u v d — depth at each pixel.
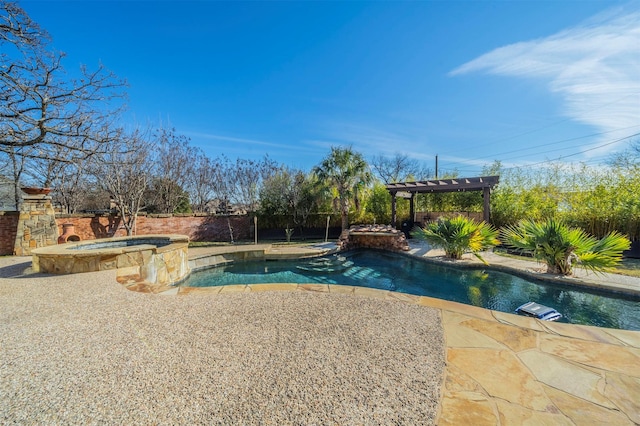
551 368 2.14
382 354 2.31
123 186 11.08
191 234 13.27
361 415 1.61
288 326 2.85
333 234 14.64
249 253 8.51
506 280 5.93
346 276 6.88
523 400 1.77
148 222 12.25
